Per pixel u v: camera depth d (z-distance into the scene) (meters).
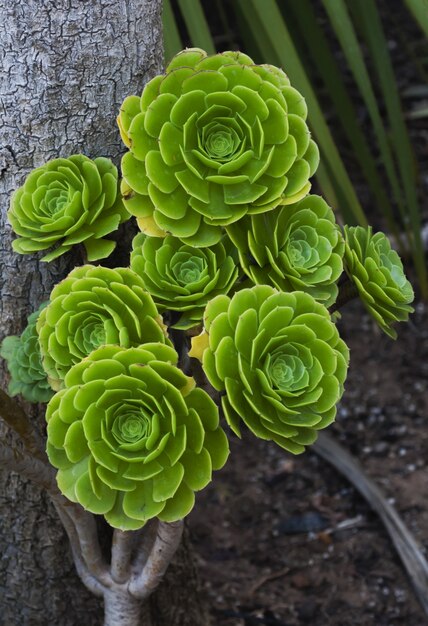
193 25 1.72
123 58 1.37
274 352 1.22
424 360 2.74
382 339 2.80
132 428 1.21
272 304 1.21
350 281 1.35
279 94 1.25
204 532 2.22
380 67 2.02
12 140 1.37
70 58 1.35
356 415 2.56
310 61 3.42
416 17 1.69
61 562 1.62
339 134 3.38
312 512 2.28
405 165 2.12
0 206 1.41
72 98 1.36
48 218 1.30
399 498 2.30
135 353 1.19
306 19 2.16
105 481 1.21
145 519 1.21
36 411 1.50
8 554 1.60
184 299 1.26
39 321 1.27
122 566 1.49
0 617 1.65
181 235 1.26
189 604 1.78
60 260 1.43
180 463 1.21
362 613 2.02
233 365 1.20
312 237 1.29
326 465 2.42
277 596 2.04
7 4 1.32
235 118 1.25
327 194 1.85
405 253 2.56
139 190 1.26
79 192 1.30
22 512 1.57
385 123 3.44
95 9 1.34
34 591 1.63
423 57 3.61
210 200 1.25
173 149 1.25
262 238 1.28
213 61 1.26
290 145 1.25
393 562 2.14
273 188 1.26
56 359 1.25
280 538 2.21
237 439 2.51
